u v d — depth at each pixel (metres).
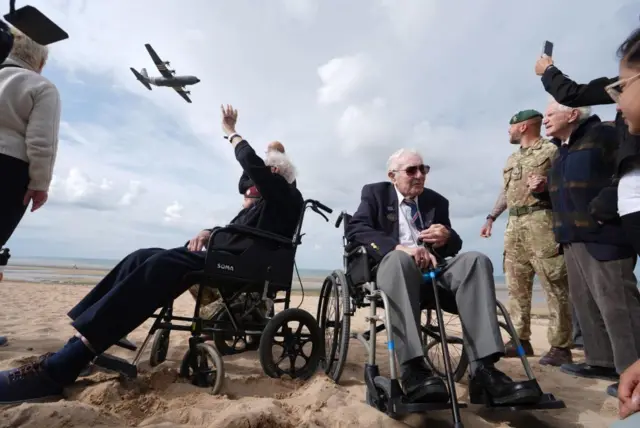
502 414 2.35
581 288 3.15
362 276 2.58
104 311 2.23
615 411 2.46
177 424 1.88
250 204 3.44
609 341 3.09
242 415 1.86
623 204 1.38
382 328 2.55
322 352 3.05
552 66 3.18
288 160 3.26
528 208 3.90
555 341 3.66
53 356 2.17
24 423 1.74
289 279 2.87
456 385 2.85
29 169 2.29
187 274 2.55
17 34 2.42
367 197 3.01
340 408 2.12
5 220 2.28
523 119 4.09
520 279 4.04
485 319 2.17
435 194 3.11
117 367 2.27
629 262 2.80
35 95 2.30
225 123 3.10
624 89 1.20
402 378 2.11
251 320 3.28
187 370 2.60
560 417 2.33
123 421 1.91
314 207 3.14
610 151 2.94
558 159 3.30
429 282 2.47
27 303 7.22
